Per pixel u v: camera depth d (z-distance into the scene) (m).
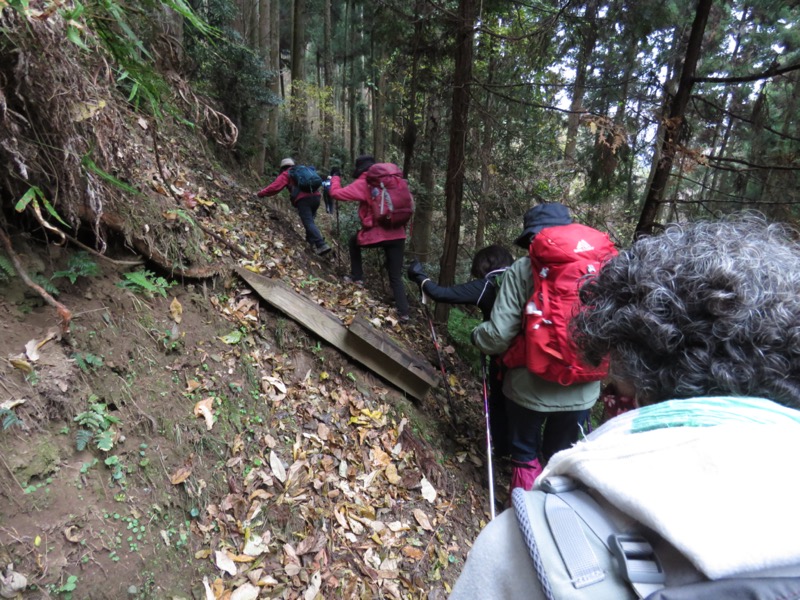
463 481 3.34
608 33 4.57
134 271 2.48
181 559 1.96
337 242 6.62
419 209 7.33
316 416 2.96
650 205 4.33
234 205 4.73
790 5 5.85
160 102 2.03
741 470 0.53
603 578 0.57
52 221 2.07
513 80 5.79
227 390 2.61
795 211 4.45
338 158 19.08
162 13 2.14
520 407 2.89
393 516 2.78
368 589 2.35
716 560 0.48
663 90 4.30
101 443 1.88
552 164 6.10
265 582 2.10
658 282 0.74
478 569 0.70
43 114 1.74
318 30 22.78
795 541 0.48
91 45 1.78
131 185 2.53
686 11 5.20
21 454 1.66
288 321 3.25
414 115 5.50
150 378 2.28
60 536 1.65
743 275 0.69
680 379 0.71
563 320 2.39
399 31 5.64
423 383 3.60
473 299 3.35
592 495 0.67
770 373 0.65
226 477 2.31
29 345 1.86
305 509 2.47
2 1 1.37
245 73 7.17
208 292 2.95
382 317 4.49
